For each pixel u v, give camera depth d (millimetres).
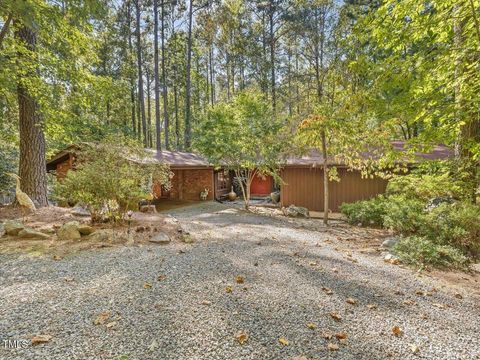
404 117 6555
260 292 3432
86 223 6324
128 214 6234
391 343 2572
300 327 2723
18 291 3170
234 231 7066
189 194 15406
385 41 5941
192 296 3215
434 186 7336
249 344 2414
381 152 8602
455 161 7309
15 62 7180
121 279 3594
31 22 6328
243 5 21438
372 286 3855
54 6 6980
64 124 9297
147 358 2162
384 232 7516
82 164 7043
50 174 13156
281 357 2273
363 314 3066
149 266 4098
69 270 3840
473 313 3279
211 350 2303
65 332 2422
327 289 3641
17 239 5262
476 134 7070
